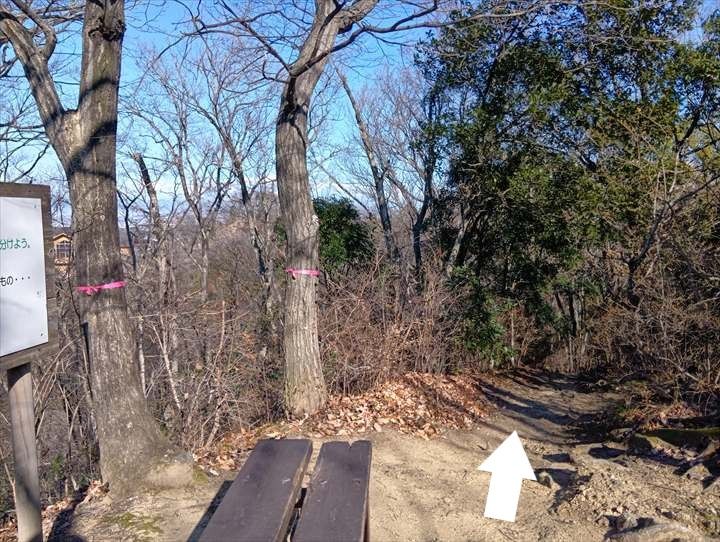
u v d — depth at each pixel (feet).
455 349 40.04
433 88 46.11
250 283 41.37
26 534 12.05
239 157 49.62
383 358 30.68
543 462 22.90
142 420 17.38
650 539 14.10
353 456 13.06
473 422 29.91
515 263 47.14
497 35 40.32
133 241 36.09
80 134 17.57
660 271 26.63
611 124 40.37
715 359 24.50
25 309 11.80
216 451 21.54
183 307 27.48
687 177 33.86
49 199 12.73
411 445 23.45
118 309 17.52
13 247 11.50
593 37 35.76
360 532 9.89
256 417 27.30
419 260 44.98
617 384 31.91
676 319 24.68
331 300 30.78
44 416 24.61
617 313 28.53
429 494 18.25
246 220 51.78
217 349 26.61
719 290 25.34
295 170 24.99
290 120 24.94
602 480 17.98
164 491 16.76
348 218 48.14
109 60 17.63
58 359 23.84
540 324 51.65
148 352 28.96
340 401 27.32
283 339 27.20
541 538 15.14
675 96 39.73
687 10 38.32
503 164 43.04
